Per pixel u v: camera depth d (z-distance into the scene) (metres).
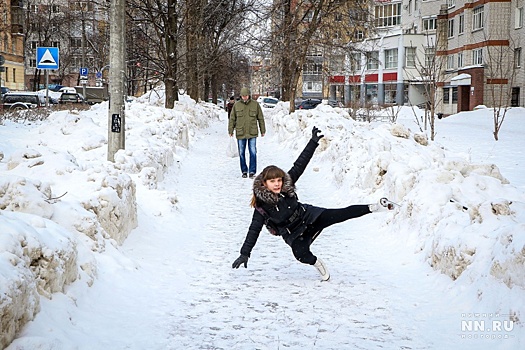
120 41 11.02
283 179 6.09
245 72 66.12
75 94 47.44
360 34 35.47
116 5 10.96
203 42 36.53
